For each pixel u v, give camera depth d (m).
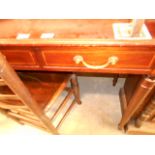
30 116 0.90
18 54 0.62
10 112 1.04
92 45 0.54
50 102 0.92
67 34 0.59
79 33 0.59
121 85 1.43
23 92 0.62
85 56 0.60
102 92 1.40
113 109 1.31
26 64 0.68
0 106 0.88
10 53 0.62
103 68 0.65
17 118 1.13
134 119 1.13
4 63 0.46
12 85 0.54
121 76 1.30
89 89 1.43
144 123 1.13
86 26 0.61
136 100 0.80
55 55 0.61
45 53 0.61
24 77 0.98
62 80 0.97
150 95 0.82
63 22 0.63
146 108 0.91
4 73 0.47
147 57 0.58
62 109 1.21
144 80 0.69
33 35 0.60
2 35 0.61
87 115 1.29
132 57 0.59
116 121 1.25
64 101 1.16
